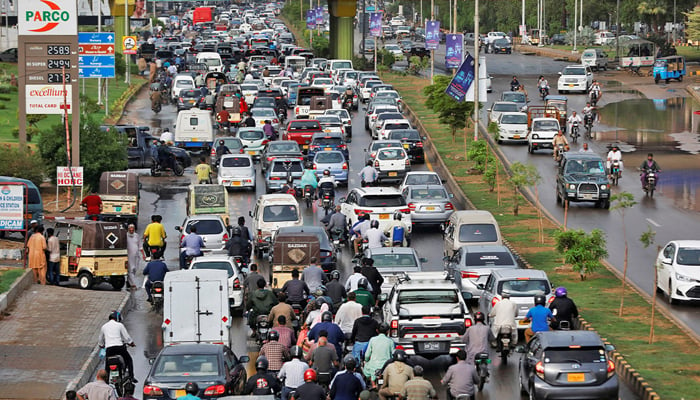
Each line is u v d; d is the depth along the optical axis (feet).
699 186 375.86
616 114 573.33
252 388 144.15
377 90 618.03
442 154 450.71
